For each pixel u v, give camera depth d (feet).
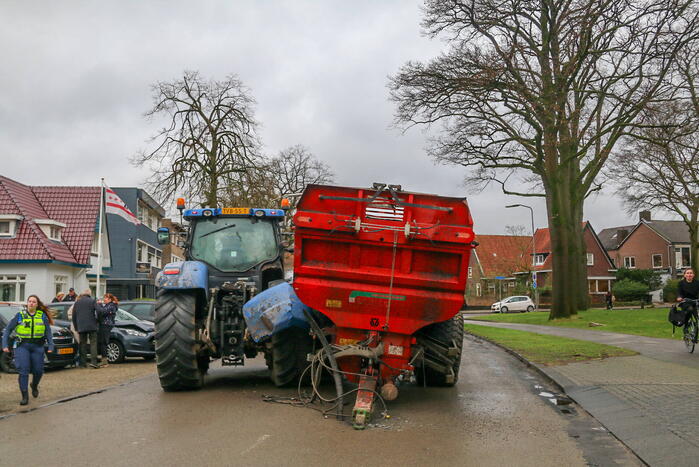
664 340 59.41
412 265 27.68
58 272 104.32
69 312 53.06
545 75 92.27
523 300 202.28
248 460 19.57
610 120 94.02
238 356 34.58
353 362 28.43
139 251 160.66
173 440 22.34
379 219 27.50
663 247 253.24
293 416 26.66
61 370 50.57
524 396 32.04
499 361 49.11
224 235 38.75
